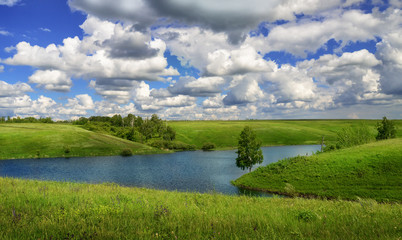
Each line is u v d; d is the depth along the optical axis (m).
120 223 6.04
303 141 160.62
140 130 168.12
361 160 38.59
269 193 37.62
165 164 76.06
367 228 5.79
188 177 54.09
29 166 68.00
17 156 85.88
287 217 7.45
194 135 177.38
